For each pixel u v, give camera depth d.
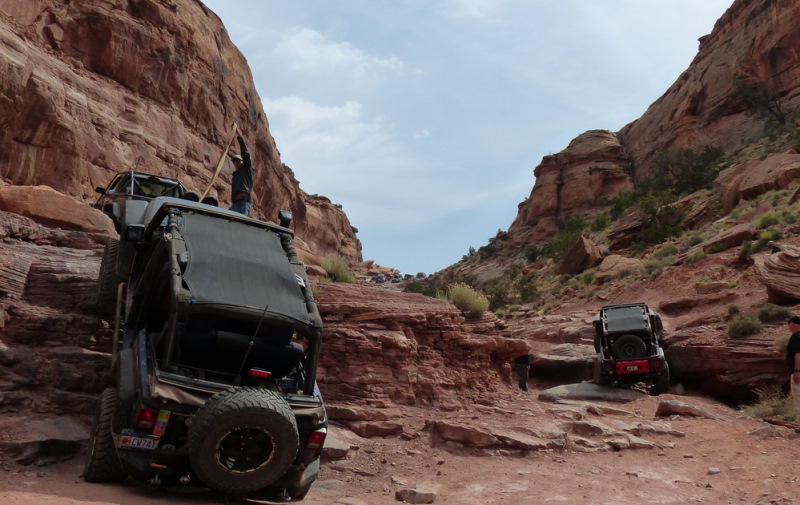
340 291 11.38
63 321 7.41
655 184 63.56
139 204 7.07
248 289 5.38
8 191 10.59
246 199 8.00
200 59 41.31
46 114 23.53
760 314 14.92
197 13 42.97
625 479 7.00
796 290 15.28
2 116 21.89
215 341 5.24
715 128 73.56
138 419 4.63
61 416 6.48
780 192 32.75
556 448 8.34
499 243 105.50
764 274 16.11
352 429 8.84
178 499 5.05
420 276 114.50
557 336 21.47
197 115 40.28
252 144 50.56
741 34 75.00
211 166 40.41
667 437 9.34
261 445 4.81
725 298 20.03
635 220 43.91
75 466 5.80
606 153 100.31
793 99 63.25
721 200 41.12
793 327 9.23
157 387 4.71
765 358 13.23
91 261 8.69
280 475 4.84
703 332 15.77
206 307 5.00
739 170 44.75
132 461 4.67
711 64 79.12
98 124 28.72
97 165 27.62
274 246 6.11
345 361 9.91
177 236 5.55
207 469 4.59
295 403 5.21
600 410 10.84
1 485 4.72
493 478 6.96
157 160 33.34
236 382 5.30
